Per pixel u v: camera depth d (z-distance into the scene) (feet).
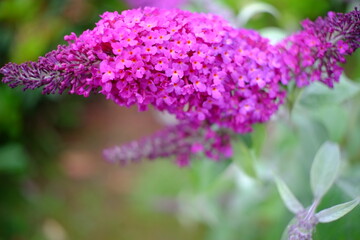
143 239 2.01
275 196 1.55
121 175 2.29
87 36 0.99
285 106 1.19
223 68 1.03
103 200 2.18
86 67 0.99
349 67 1.77
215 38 1.02
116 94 1.03
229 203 1.79
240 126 1.11
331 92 1.21
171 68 1.00
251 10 1.44
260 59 1.05
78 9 2.05
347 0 1.54
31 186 2.20
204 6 1.56
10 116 2.09
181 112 1.07
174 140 1.21
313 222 1.04
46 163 2.32
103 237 2.04
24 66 0.97
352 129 1.49
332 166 1.15
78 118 2.51
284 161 1.53
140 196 2.17
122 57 0.98
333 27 1.03
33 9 2.02
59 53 0.99
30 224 2.05
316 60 1.08
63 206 2.15
